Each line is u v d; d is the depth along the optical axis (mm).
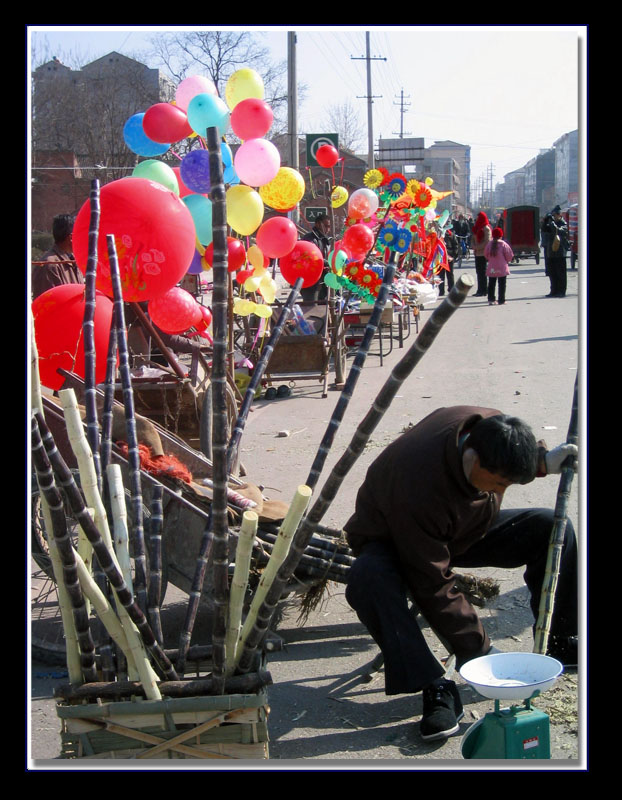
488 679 2754
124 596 2635
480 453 3086
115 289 3150
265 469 7000
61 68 32156
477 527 3430
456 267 35000
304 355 9938
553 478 6254
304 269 6402
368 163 37062
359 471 6773
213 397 2561
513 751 2748
